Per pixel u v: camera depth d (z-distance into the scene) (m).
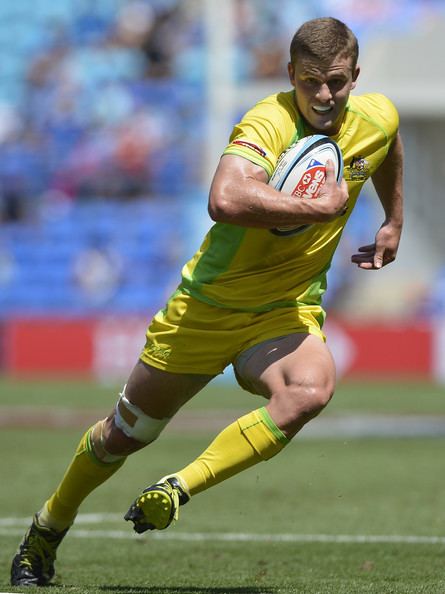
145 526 16.25
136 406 18.83
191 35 106.06
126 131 103.19
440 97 89.19
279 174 17.25
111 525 29.39
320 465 43.41
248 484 38.38
